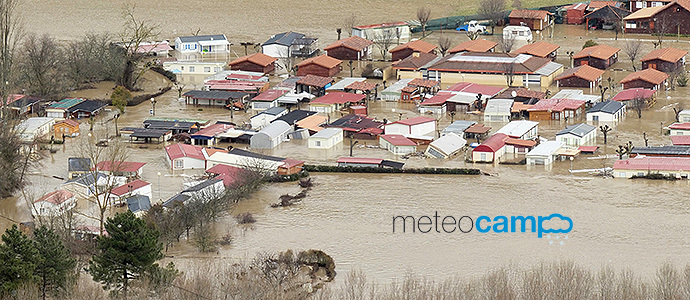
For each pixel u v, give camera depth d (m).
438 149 147.50
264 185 136.12
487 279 99.94
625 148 148.25
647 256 113.62
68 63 186.88
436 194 133.00
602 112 164.38
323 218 125.00
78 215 124.06
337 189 135.00
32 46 181.75
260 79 190.25
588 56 198.25
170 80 195.50
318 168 142.00
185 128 159.38
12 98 155.62
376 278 107.19
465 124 160.25
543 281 96.12
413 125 156.75
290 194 133.38
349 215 126.00
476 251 115.19
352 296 95.88
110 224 97.56
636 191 133.12
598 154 148.38
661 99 178.12
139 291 93.75
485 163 144.88
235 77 190.62
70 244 107.00
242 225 122.38
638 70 197.50
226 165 140.88
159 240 112.06
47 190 133.62
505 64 190.62
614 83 188.88
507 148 149.00
